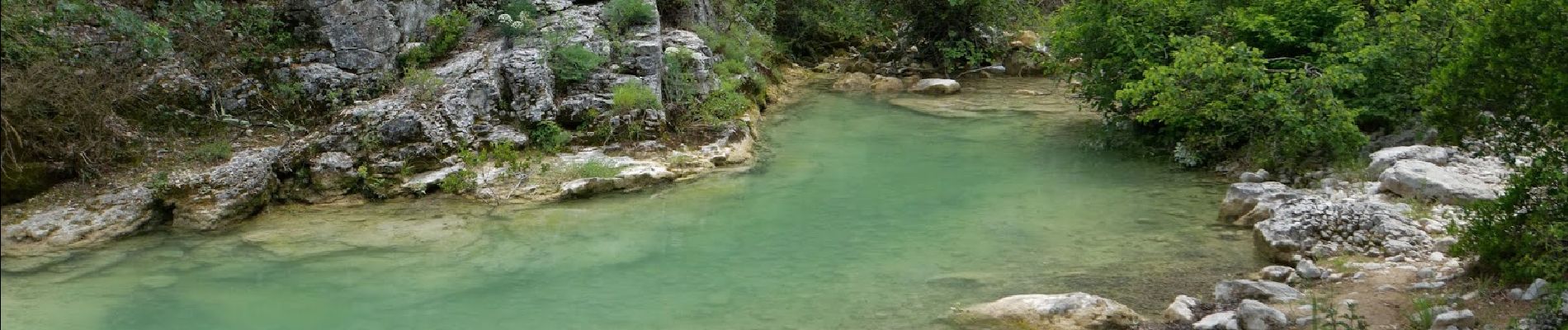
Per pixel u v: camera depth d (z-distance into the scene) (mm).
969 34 20766
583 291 8133
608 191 11141
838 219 10172
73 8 11008
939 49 20422
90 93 10711
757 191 11289
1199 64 11555
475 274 8570
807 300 7832
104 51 11438
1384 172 9914
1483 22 7500
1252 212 9508
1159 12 13023
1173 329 6977
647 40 14094
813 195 11094
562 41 13445
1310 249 8414
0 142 9930
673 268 8688
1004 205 10570
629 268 8688
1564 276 6848
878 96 17984
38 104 10445
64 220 9641
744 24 19828
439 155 11508
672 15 17000
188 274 8617
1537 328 6223
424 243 9453
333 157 11125
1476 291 7043
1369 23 12617
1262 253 8680
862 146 13656
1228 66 11125
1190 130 12211
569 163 11703
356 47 12883
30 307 7793
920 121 15422
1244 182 11016
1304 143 11047
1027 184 11469
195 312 7711
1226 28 12875
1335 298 7355
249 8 12898
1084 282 8117
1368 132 12258
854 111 16469
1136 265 8531
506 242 9469
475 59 12961
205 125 11781
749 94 16281
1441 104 7566
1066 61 14578
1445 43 11219
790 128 15008
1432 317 6688
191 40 12391
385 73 12828
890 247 9211
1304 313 7062
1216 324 6828
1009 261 8734
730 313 7594
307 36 13031
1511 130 7250
